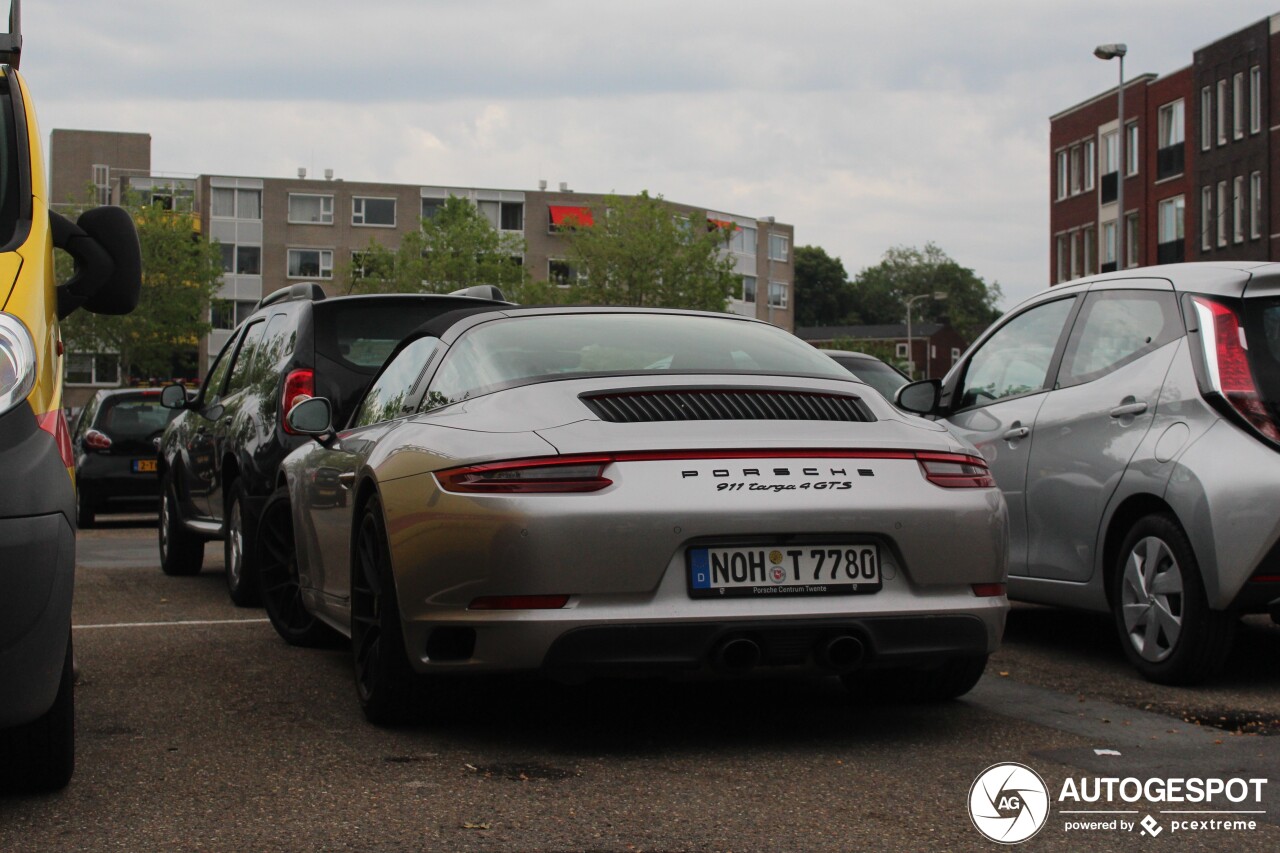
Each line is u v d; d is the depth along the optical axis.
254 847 3.44
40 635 3.52
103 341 67.94
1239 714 5.11
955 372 7.56
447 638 4.48
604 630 4.13
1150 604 5.80
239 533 8.49
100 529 16.88
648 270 77.62
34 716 3.57
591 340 5.02
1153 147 55.81
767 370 4.88
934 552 4.40
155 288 68.81
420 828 3.60
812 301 184.25
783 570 4.28
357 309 8.27
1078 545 6.32
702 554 4.23
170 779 4.13
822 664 4.31
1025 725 4.89
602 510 4.16
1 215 4.32
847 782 4.06
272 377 8.34
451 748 4.53
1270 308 5.71
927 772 4.18
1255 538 5.36
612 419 4.38
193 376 92.69
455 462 4.36
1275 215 48.41
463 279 81.12
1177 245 54.28
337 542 5.62
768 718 5.02
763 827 3.60
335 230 95.31
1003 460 6.86
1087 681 5.81
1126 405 6.07
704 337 5.17
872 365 13.12
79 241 4.78
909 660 4.40
